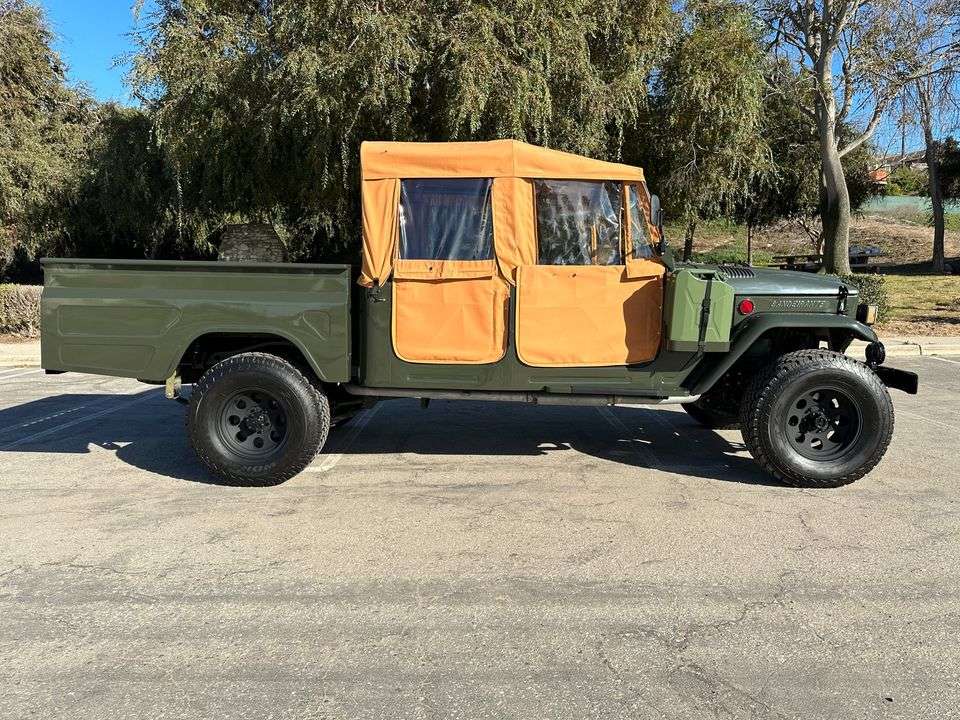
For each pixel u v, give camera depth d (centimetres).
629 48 1129
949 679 282
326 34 955
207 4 1050
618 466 566
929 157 2800
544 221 504
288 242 1767
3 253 1692
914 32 1622
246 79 1026
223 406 509
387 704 267
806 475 499
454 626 322
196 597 350
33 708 264
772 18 1670
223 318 507
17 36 1437
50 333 516
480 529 435
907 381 504
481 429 687
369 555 398
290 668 290
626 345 512
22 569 381
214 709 264
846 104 1709
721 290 496
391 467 564
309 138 1081
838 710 263
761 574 374
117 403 822
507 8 995
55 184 1594
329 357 507
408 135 1075
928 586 360
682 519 450
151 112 1135
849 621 326
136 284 512
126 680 282
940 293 1852
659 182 1363
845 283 533
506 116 985
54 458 590
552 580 367
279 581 367
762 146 1319
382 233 505
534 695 272
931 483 520
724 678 283
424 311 508
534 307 504
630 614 333
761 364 554
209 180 1346
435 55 986
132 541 418
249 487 514
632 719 258
